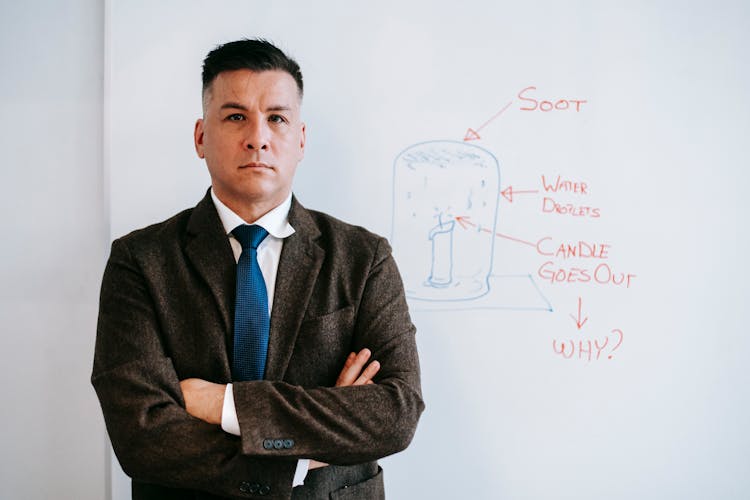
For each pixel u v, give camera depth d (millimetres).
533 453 1475
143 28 1459
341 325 1104
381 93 1485
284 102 1114
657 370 1491
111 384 985
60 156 1483
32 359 1476
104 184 1469
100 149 1489
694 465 1485
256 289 1082
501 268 1485
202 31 1470
